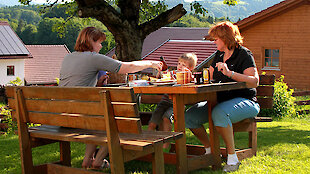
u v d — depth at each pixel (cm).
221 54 467
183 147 386
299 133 686
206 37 1928
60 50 4891
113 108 316
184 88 361
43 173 407
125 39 1110
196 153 488
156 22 1142
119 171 319
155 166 333
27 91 385
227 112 410
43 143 414
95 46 409
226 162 455
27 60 4600
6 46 3934
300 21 1984
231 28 445
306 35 1980
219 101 446
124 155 325
